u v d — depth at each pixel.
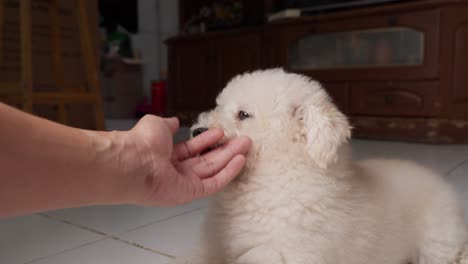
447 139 3.12
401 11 3.26
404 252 1.07
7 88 2.37
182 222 1.43
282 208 0.91
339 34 3.66
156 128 0.74
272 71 1.19
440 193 1.18
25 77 2.32
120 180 0.66
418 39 3.24
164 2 6.14
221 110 1.12
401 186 1.14
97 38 3.36
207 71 4.75
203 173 0.86
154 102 5.53
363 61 3.57
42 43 3.01
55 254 1.16
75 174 0.60
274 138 1.00
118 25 5.59
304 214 0.90
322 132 0.94
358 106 3.56
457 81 3.10
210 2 5.43
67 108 3.20
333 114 0.98
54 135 0.58
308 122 0.97
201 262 0.99
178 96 5.10
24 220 1.46
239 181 1.00
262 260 0.86
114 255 1.15
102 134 0.67
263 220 0.92
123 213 1.54
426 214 1.12
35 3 2.78
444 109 3.13
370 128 3.47
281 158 0.98
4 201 0.53
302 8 4.07
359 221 0.96
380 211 1.02
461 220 1.17
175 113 5.11
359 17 3.48
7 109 0.54
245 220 0.95
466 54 3.07
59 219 1.47
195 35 4.80
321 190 0.93
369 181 1.10
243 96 1.08
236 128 1.04
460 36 3.07
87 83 2.90
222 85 4.62
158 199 0.75
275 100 1.04
